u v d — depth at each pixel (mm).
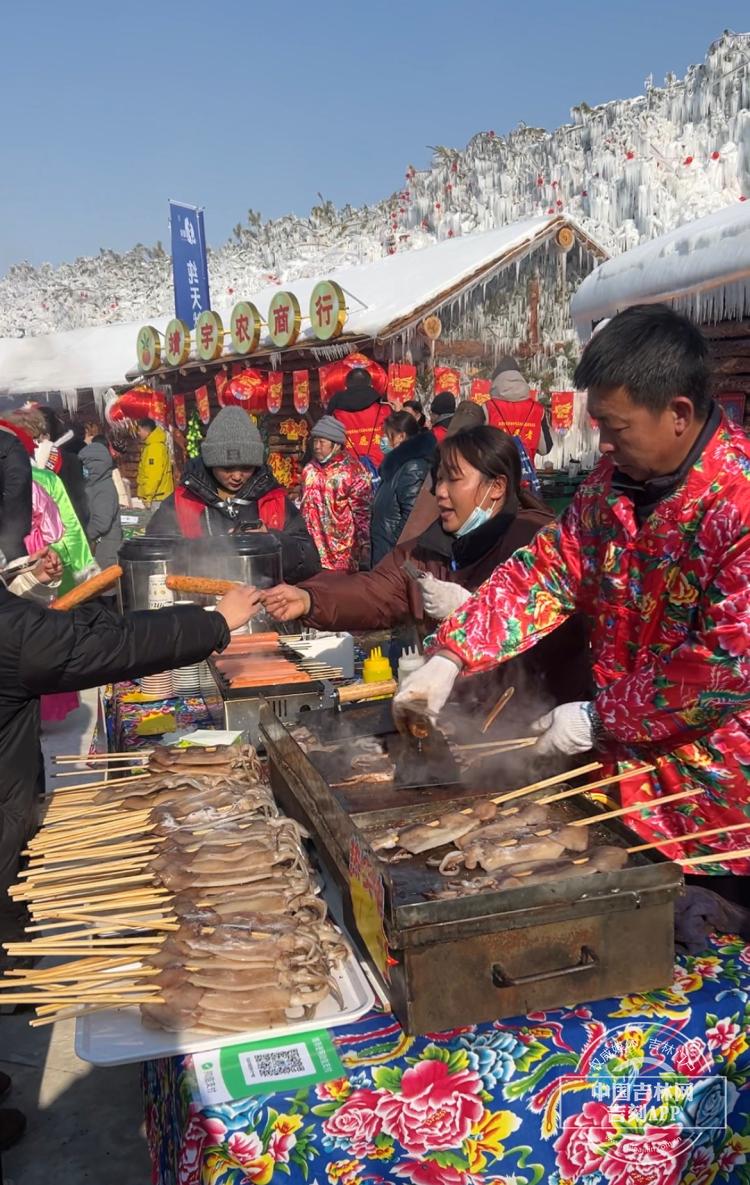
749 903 1966
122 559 3590
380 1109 1347
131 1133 2549
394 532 6125
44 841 2023
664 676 1734
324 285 10391
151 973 1538
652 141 13938
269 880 1799
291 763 2105
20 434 6215
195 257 15805
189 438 14547
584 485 2000
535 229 10805
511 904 1395
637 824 1941
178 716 3189
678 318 1665
